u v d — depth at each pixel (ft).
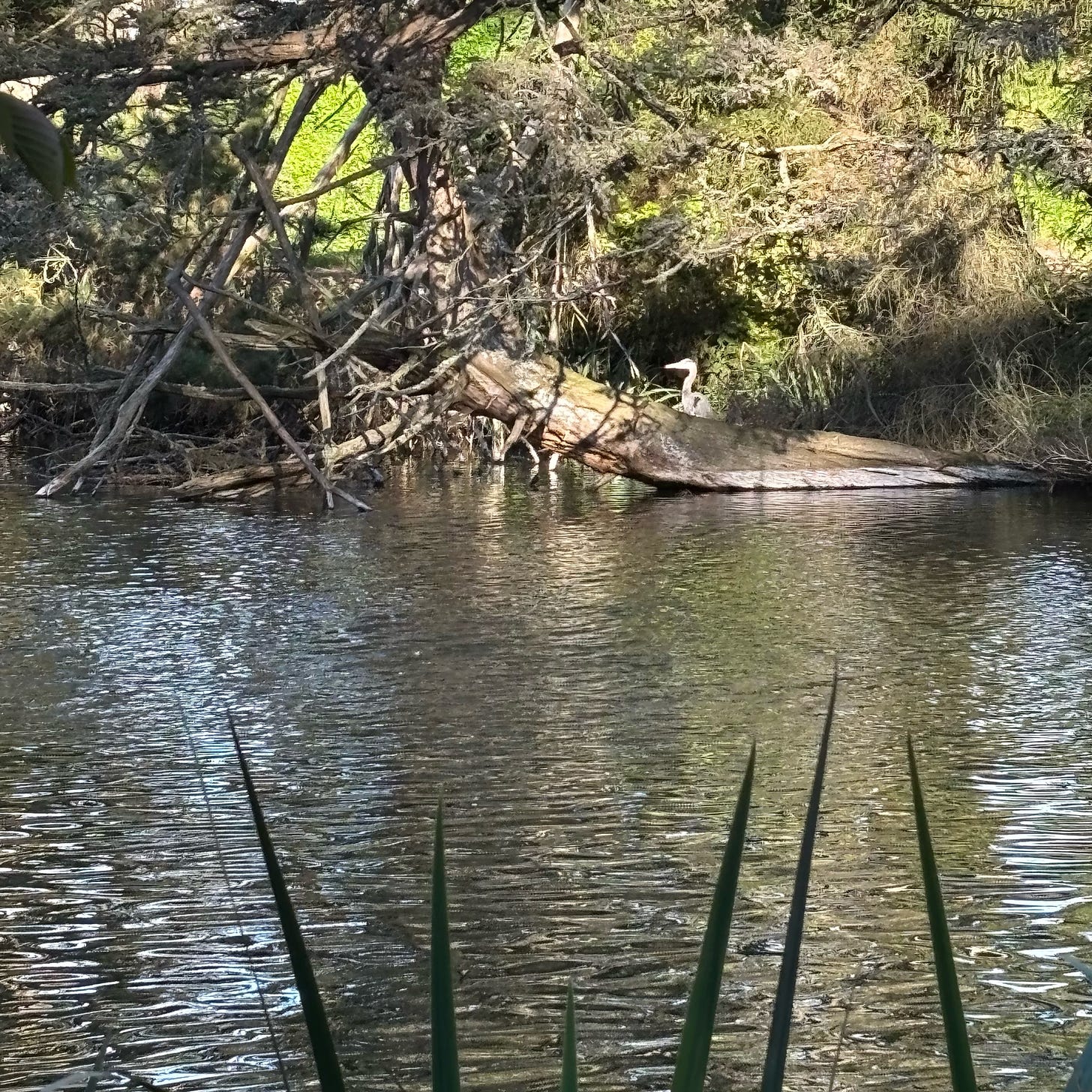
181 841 20.63
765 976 15.81
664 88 68.33
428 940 16.92
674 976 15.83
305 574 42.47
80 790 23.04
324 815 21.67
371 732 26.17
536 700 28.40
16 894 18.65
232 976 16.12
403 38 57.41
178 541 48.83
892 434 68.95
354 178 57.77
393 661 31.76
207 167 65.82
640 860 19.54
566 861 19.49
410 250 66.80
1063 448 62.23
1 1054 14.29
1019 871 18.74
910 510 55.67
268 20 56.44
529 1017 14.88
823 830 20.63
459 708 27.84
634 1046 14.19
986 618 35.53
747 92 63.62
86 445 65.82
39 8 55.88
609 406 62.90
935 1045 14.12
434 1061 4.58
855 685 29.25
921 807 4.80
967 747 24.73
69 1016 15.16
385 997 15.52
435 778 23.47
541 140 62.44
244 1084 13.62
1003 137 69.31
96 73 53.47
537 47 63.82
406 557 45.32
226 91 55.83
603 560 44.50
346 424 69.21
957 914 17.38
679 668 30.81
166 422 70.18
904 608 36.78
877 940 16.72
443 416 66.44
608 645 33.04
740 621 35.55
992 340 69.41
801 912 4.71
